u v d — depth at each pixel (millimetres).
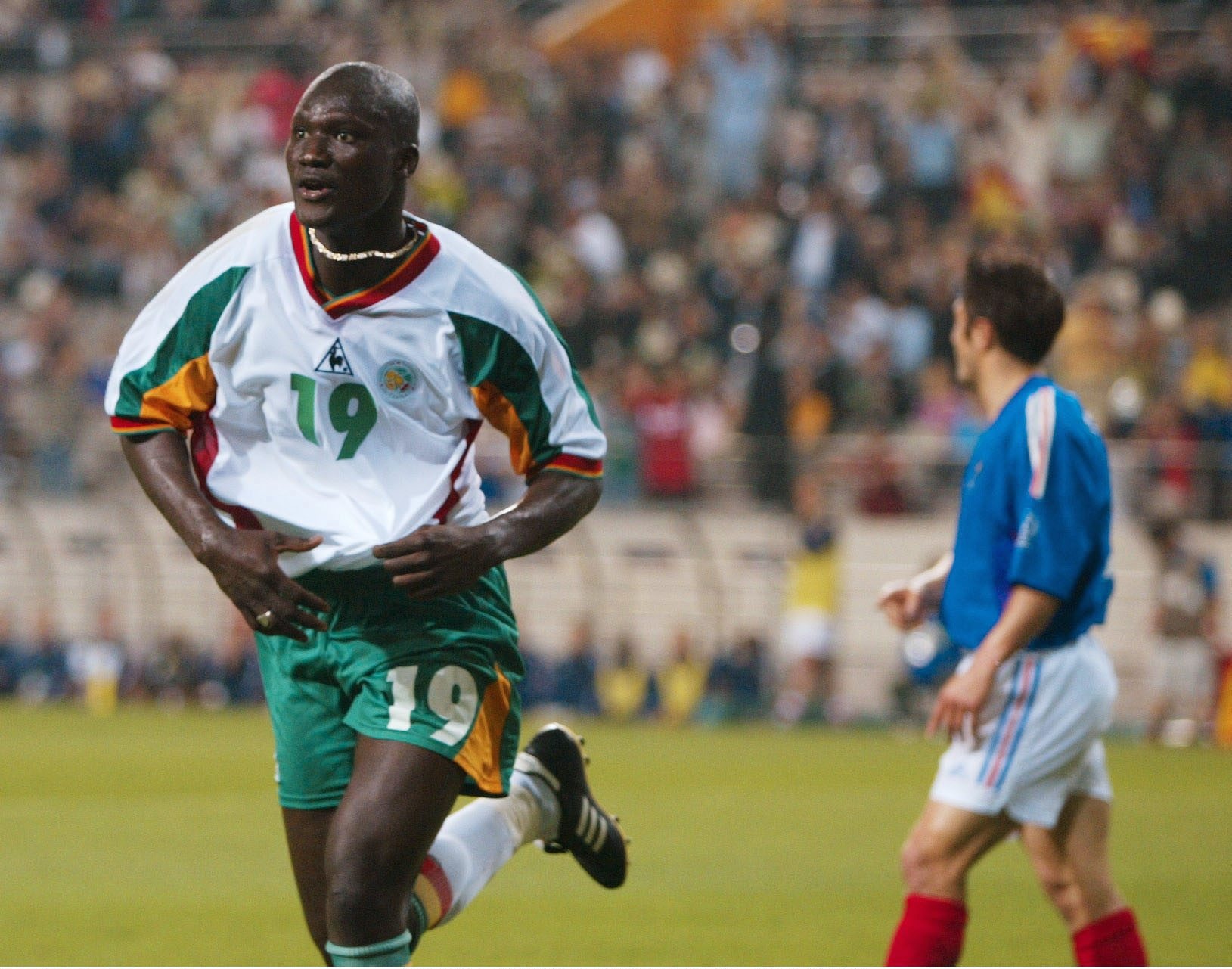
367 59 97312
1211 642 59062
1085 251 78375
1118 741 61281
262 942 23062
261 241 14492
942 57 86188
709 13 100500
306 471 14594
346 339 14336
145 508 75875
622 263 84625
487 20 98688
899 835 34844
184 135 96062
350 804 13938
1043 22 90250
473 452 15023
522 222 86375
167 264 89625
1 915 24953
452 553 13844
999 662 16922
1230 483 66438
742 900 27094
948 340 75750
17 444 78875
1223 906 26125
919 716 62188
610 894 27688
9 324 88000
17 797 39812
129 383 14492
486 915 25625
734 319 78625
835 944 23422
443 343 14391
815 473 70375
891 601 20188
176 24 103250
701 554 68812
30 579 75875
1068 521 16953
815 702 65250
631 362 76062
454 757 14242
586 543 69938
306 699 14945
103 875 28891
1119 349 70875
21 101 97875
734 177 87188
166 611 75062
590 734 60281
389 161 13969
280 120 94500
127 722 62094
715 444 73062
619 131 90188
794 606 65938
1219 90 82625
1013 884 28719
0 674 73000
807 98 89562
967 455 68938
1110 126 82500
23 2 105562
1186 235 78125
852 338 75125
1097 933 18000
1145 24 85812
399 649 14500
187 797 39812
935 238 80250
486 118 91812
